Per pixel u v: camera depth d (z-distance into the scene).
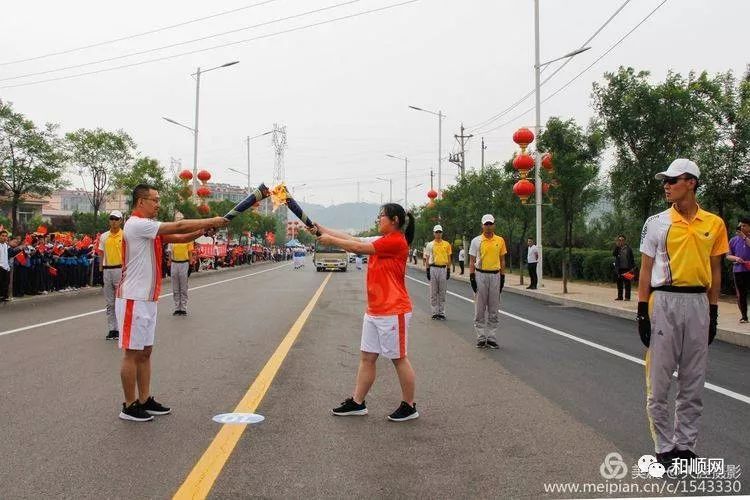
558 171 19.16
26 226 42.97
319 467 4.31
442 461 4.45
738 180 15.86
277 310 14.66
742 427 5.35
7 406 5.82
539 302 18.39
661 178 4.59
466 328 11.94
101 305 15.54
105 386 6.62
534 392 6.58
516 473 4.23
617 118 16.23
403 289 5.57
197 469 4.24
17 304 15.66
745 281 11.52
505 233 31.30
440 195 44.50
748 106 15.31
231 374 7.32
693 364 4.44
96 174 28.11
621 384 6.98
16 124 22.89
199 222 5.45
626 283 17.20
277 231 95.81
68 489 3.89
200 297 18.41
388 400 6.19
